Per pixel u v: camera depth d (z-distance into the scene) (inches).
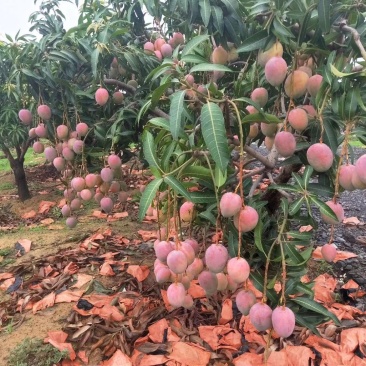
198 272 66.2
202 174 64.7
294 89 64.4
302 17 64.7
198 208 76.3
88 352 99.0
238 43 74.4
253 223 57.4
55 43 110.0
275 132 76.3
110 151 111.7
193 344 97.8
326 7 61.6
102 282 130.1
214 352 97.0
